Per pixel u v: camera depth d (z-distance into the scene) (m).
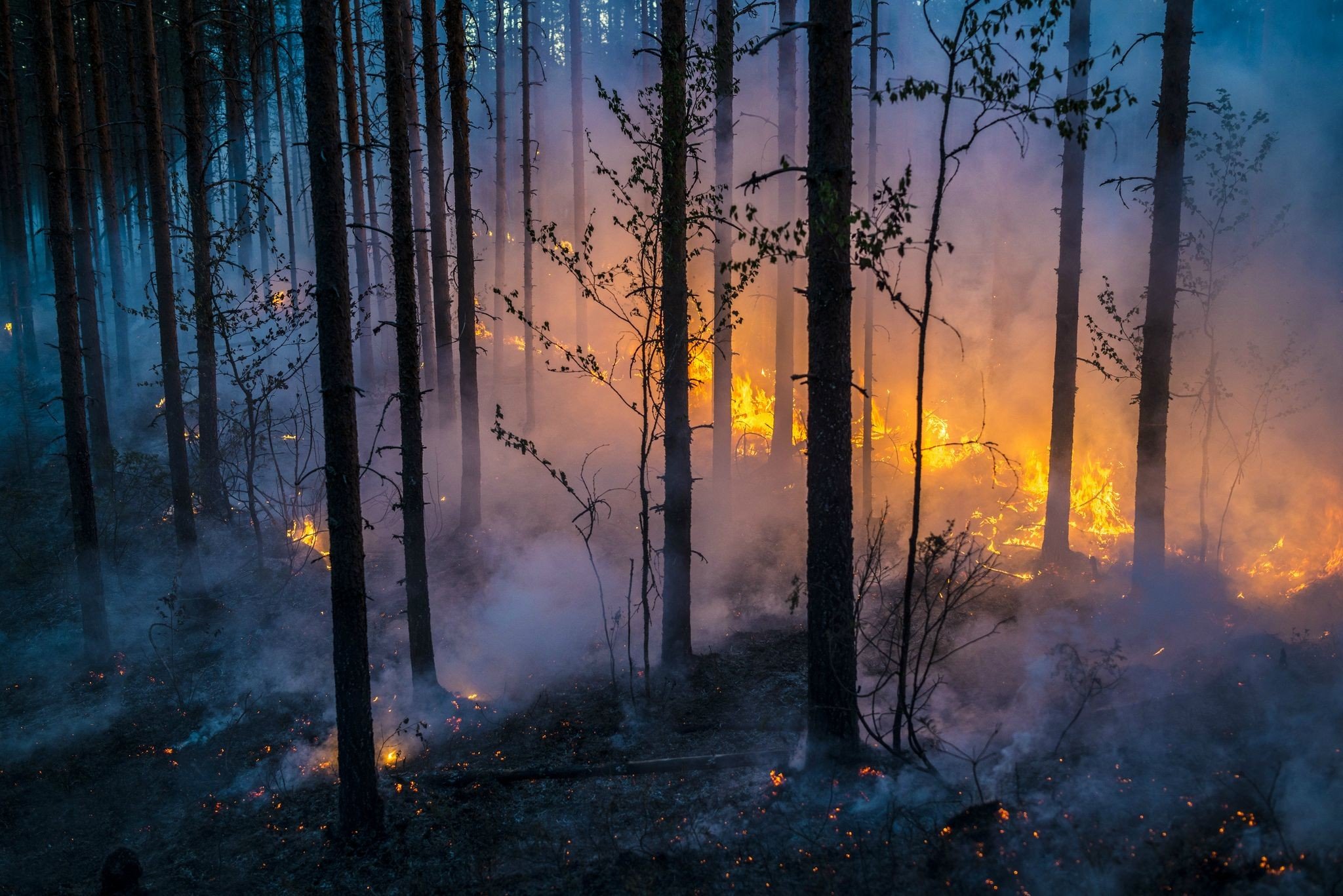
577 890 7.08
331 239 7.75
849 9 7.18
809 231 7.48
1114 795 6.81
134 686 12.66
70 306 12.80
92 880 8.80
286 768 10.40
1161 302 11.38
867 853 6.71
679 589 10.74
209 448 16.34
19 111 27.56
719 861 7.07
